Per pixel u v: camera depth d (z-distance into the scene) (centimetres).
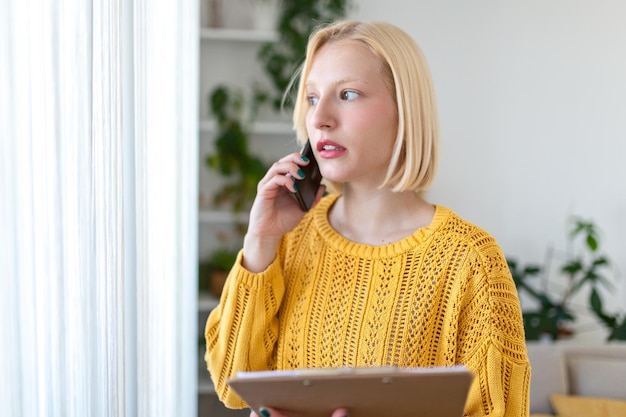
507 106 353
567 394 253
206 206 340
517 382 114
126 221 149
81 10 127
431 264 119
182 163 185
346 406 97
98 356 131
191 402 195
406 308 118
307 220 135
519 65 352
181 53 182
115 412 132
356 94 117
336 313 123
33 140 124
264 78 343
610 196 358
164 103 170
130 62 147
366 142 117
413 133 117
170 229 174
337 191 136
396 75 116
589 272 327
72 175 128
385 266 122
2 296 118
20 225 123
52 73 125
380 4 343
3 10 118
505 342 114
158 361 169
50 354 127
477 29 349
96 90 129
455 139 352
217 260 329
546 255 360
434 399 95
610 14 351
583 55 353
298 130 131
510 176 356
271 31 330
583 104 355
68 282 129
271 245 129
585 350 262
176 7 174
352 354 120
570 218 358
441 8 346
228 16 341
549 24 351
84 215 128
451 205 354
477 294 115
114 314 132
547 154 356
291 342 127
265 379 92
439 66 348
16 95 121
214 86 342
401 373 92
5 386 118
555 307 331
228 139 329
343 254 126
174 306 179
